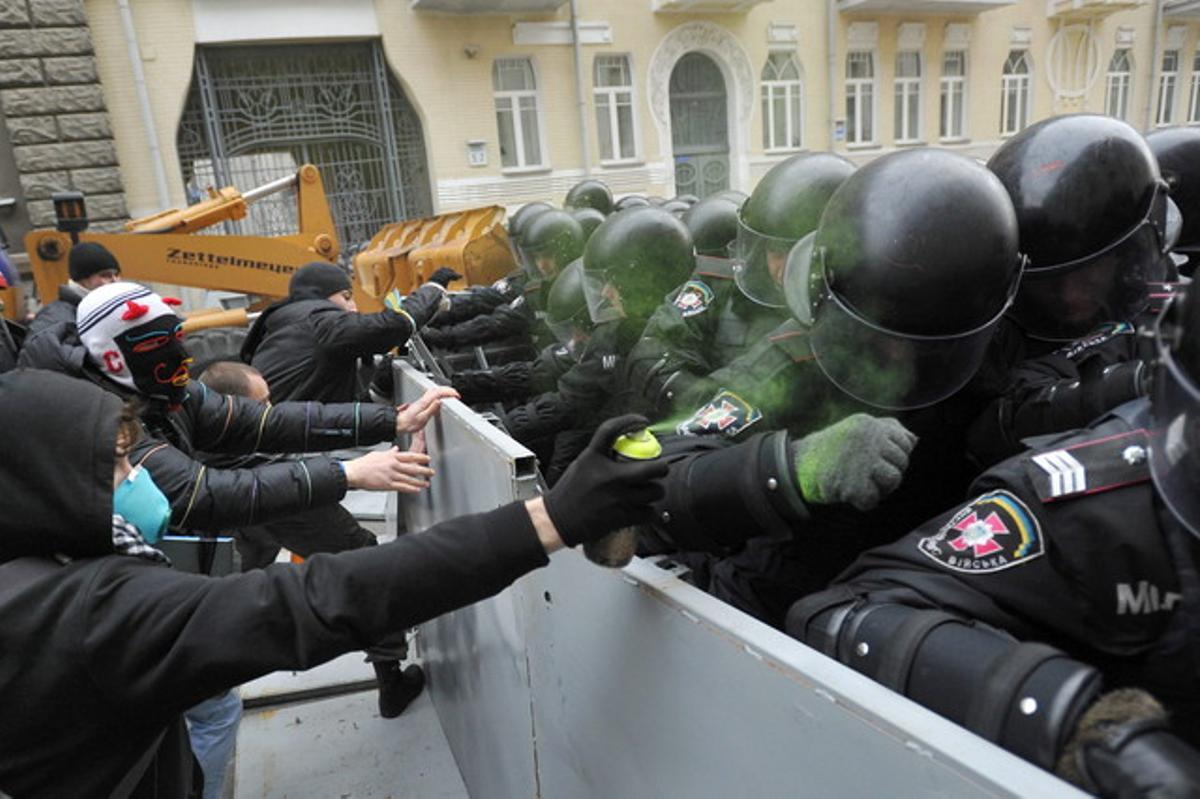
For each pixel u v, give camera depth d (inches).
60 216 216.2
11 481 35.0
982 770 23.8
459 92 448.5
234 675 34.5
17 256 352.8
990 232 45.2
